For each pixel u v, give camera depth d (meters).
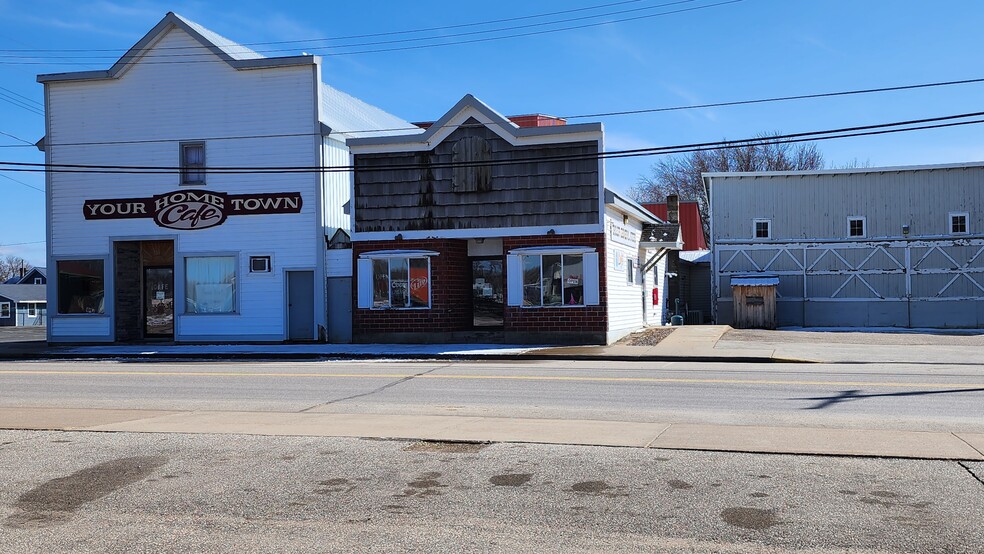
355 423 11.34
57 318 28.70
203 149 27.88
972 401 12.77
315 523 6.68
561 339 24.89
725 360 21.12
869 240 32.72
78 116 28.55
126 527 6.64
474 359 22.34
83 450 9.70
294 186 27.28
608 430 10.41
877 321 32.56
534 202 24.97
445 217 25.61
